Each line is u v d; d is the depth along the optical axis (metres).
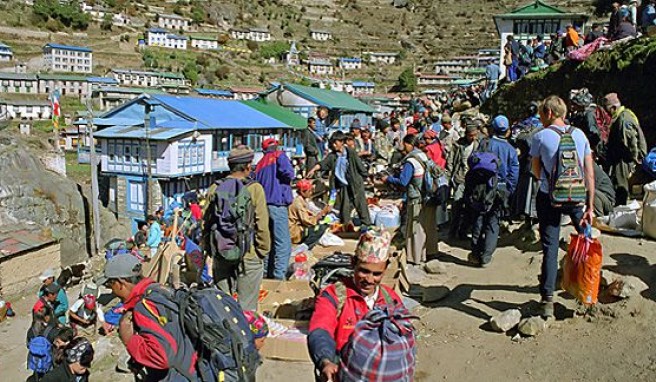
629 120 8.46
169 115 28.47
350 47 132.25
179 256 8.77
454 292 7.12
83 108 84.69
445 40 129.75
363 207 9.89
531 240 8.34
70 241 24.33
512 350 5.61
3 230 19.92
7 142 24.06
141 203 27.45
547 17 28.25
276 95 36.81
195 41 120.44
